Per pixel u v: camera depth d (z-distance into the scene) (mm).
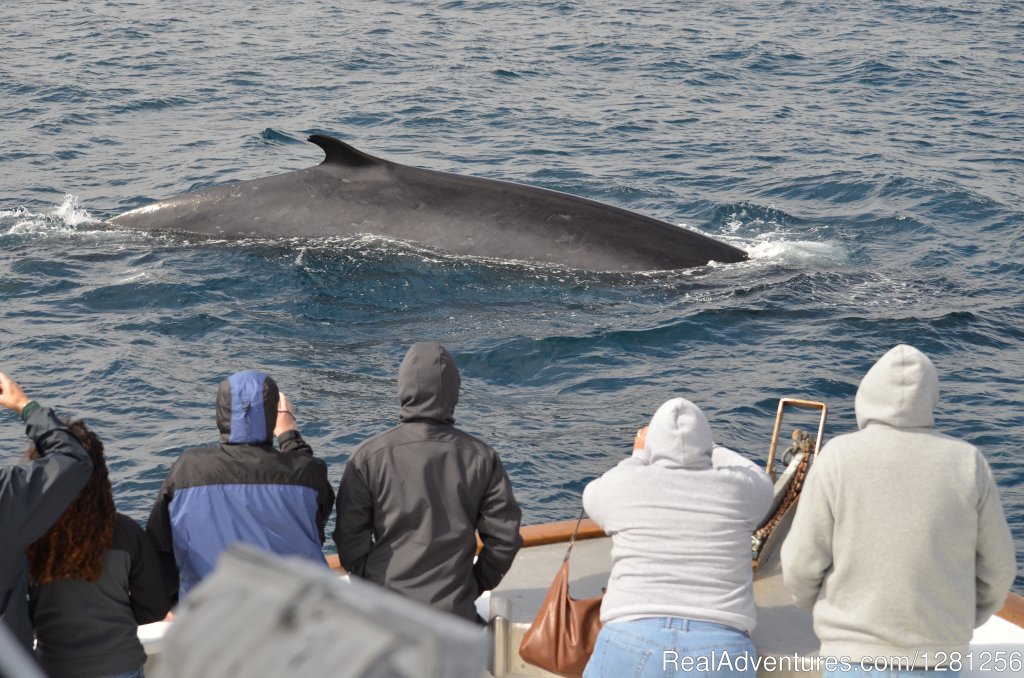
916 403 7477
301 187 29469
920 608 7352
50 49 59250
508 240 27766
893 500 7367
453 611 8523
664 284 26656
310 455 8820
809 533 7594
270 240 28469
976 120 49406
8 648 2338
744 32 68188
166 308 25062
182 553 8266
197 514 8250
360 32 66312
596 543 10781
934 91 54719
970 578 7422
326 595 2316
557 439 19625
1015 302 26906
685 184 39031
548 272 26891
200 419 20078
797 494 10188
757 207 35812
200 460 8406
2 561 7113
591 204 29000
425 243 27828
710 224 34438
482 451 8758
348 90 53125
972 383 22172
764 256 29641
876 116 49938
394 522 8570
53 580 7836
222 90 52438
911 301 26562
